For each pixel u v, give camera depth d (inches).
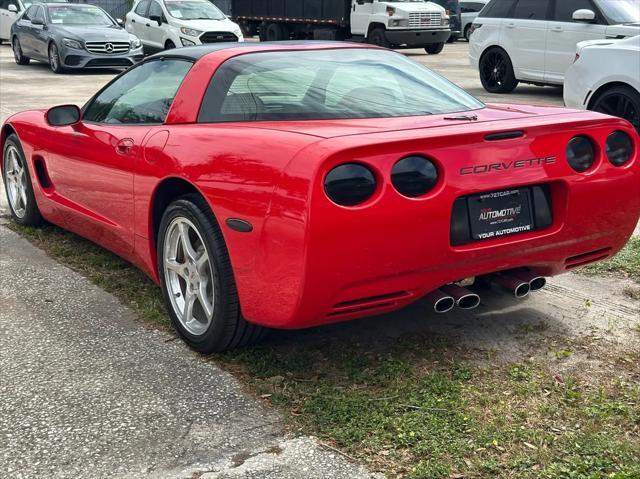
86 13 716.7
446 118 135.3
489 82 537.3
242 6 1006.4
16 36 743.1
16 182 220.8
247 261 123.1
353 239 115.2
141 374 132.8
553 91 548.4
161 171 142.6
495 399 122.6
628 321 154.5
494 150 126.3
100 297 169.0
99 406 122.0
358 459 106.6
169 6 756.0
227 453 108.7
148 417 118.5
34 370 134.4
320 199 112.3
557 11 485.4
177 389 127.3
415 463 105.4
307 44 163.6
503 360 137.0
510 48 514.9
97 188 171.8
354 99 141.0
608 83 340.5
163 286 149.0
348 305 121.6
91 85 582.6
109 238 174.2
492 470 103.0
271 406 121.4
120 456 108.3
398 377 129.3
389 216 116.6
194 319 143.6
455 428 113.4
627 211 144.9
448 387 125.4
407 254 120.3
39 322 155.6
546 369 133.3
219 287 130.6
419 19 820.0
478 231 128.4
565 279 179.3
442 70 689.0
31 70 705.6
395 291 123.4
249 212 120.6
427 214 119.9
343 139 117.1
